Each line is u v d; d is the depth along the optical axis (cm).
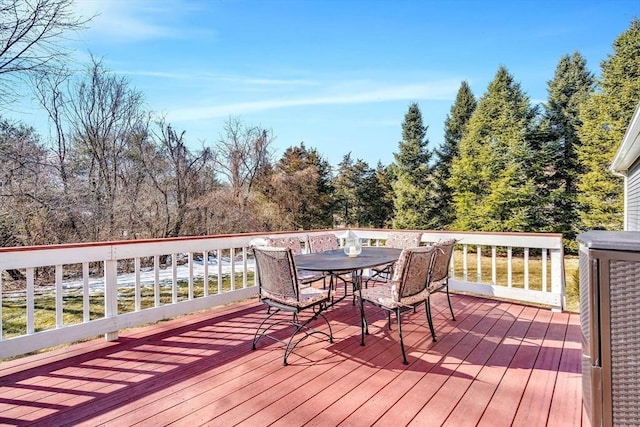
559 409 223
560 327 377
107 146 1210
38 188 943
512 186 1570
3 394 247
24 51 760
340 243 623
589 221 1401
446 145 1948
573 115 1556
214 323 400
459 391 245
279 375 272
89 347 330
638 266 132
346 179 2138
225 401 235
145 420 214
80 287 896
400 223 1883
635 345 132
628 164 651
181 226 1377
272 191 1727
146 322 370
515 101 1592
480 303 473
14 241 898
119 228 1182
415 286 318
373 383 258
